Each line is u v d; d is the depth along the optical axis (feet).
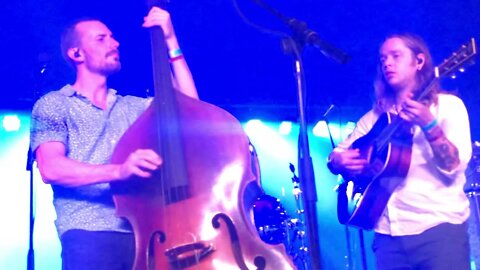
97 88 10.41
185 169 8.25
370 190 11.02
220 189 8.13
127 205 8.38
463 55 10.91
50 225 26.17
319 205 30.30
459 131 10.44
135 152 8.34
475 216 18.83
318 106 27.40
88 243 9.22
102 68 10.40
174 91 8.80
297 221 23.22
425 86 10.75
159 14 10.18
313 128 29.43
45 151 9.43
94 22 10.66
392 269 10.66
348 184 12.03
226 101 26.94
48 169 9.16
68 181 8.96
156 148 8.57
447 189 10.32
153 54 9.16
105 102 10.37
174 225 8.04
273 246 7.77
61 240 9.41
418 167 10.58
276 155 30.07
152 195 8.31
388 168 10.76
